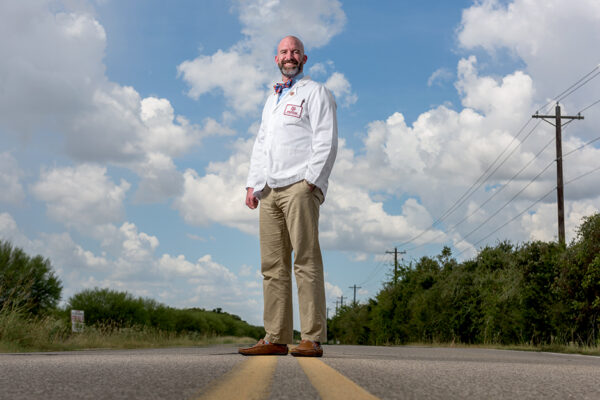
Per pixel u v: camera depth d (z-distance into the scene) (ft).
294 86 15.35
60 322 43.96
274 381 6.98
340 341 179.01
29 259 47.34
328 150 14.70
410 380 7.79
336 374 8.17
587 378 9.46
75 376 7.40
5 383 6.57
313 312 14.28
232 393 5.77
